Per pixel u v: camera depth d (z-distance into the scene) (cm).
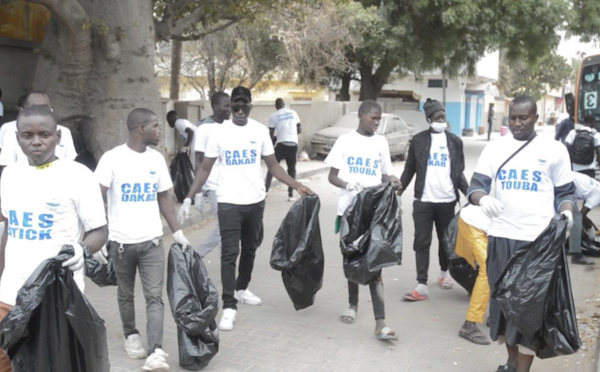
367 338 525
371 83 2483
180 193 1066
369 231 502
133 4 916
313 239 541
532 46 2266
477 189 412
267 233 940
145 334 525
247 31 2014
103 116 923
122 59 920
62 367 306
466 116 4269
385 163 559
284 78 2256
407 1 2148
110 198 448
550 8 2145
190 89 2848
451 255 588
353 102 2291
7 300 319
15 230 320
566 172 402
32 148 314
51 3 831
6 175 324
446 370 463
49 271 302
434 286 677
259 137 544
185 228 959
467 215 526
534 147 402
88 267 475
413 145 611
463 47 2511
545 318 385
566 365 471
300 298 554
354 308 570
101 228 333
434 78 3822
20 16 1096
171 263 452
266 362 473
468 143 3259
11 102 1083
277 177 555
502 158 409
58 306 304
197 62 2344
